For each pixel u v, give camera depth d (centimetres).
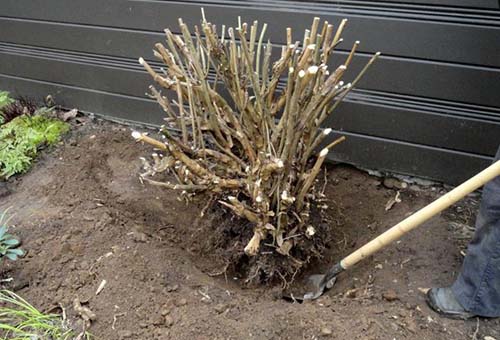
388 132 256
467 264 186
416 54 233
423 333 185
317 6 242
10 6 318
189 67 217
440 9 221
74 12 301
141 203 262
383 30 234
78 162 288
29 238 230
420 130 249
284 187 199
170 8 274
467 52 224
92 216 243
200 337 185
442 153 250
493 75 224
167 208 260
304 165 208
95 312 195
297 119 188
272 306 202
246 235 224
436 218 237
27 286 209
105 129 322
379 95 250
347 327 186
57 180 273
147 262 216
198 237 244
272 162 184
